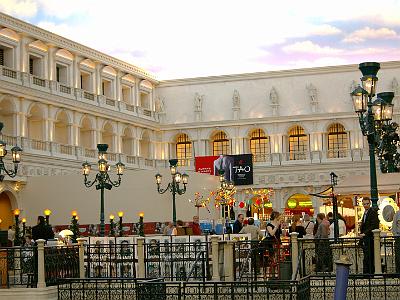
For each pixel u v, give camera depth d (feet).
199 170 249.75
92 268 100.32
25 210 196.24
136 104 268.62
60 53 223.10
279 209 267.59
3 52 203.41
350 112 264.31
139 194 189.78
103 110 239.30
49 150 208.74
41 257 89.10
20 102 200.85
